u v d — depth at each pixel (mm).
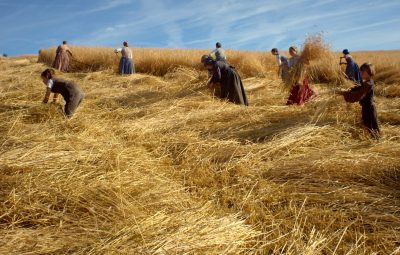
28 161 3928
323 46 7578
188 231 2834
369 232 3133
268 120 6309
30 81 10406
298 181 4035
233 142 5281
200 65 15648
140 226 2832
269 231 3088
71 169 3879
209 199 3744
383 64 15094
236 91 8023
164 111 7105
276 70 15188
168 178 4152
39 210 3062
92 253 2469
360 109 6336
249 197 3730
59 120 5934
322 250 2887
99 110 7484
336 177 4090
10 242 2584
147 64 16500
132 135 5617
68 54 17438
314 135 5398
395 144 4996
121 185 3588
